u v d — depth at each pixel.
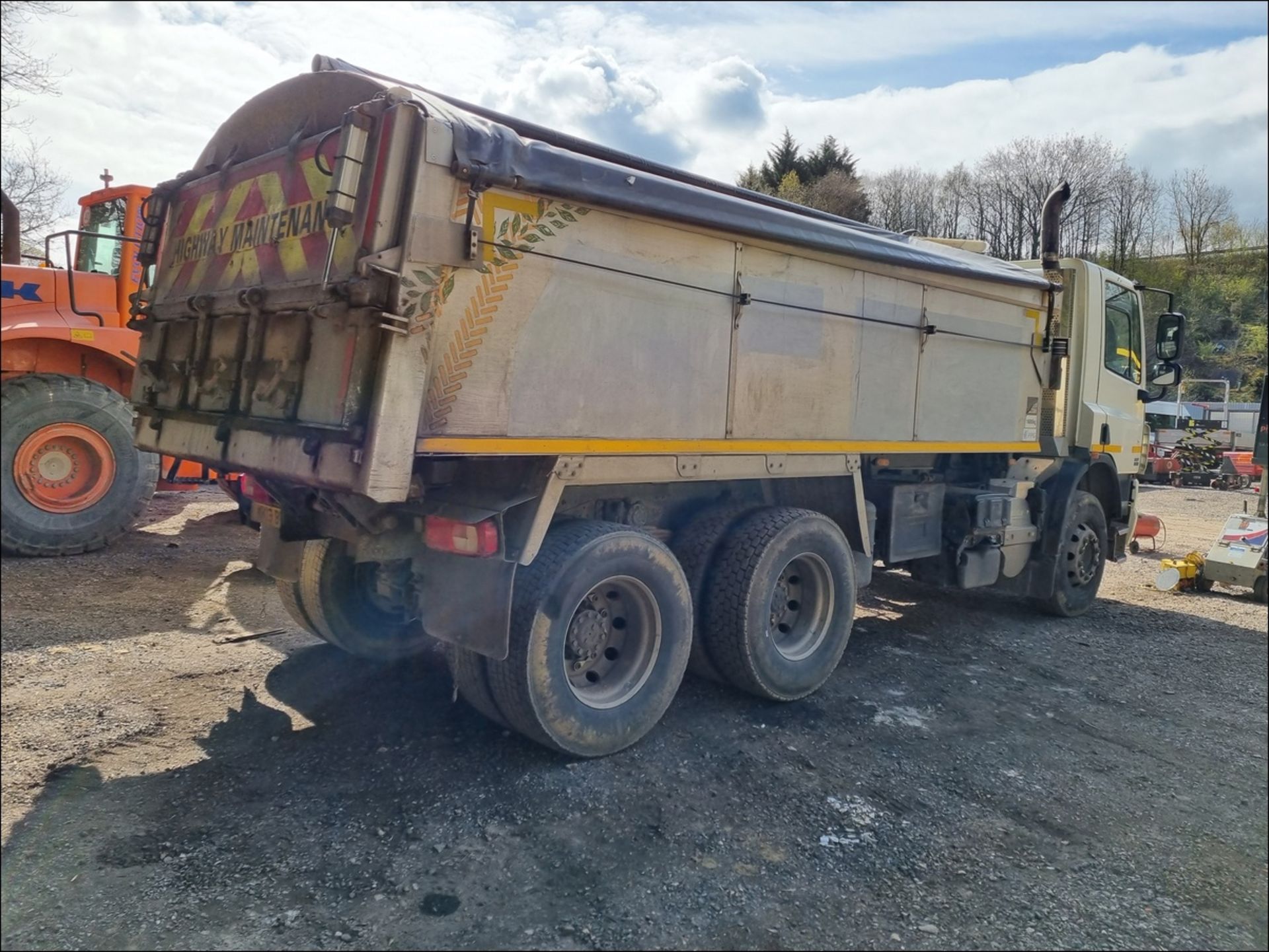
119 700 3.96
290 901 2.53
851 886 2.80
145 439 4.28
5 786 3.11
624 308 3.53
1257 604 7.70
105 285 7.28
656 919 2.55
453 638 3.39
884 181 47.59
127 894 2.52
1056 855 3.09
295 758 3.49
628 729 3.71
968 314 5.51
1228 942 2.62
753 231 3.95
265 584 6.20
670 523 4.49
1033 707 4.62
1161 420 28.66
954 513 5.86
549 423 3.31
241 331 3.57
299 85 3.53
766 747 3.88
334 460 2.94
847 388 4.65
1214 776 3.85
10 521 6.30
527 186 3.10
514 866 2.79
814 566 4.61
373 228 2.82
